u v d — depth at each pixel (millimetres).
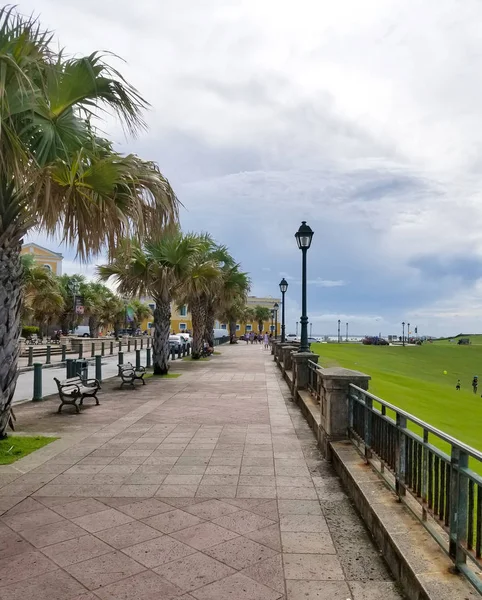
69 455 6742
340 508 4762
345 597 3158
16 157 6023
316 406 9266
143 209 8281
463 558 2947
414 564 3076
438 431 3283
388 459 4645
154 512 4637
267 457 6688
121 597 3141
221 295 31266
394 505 4117
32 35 6133
